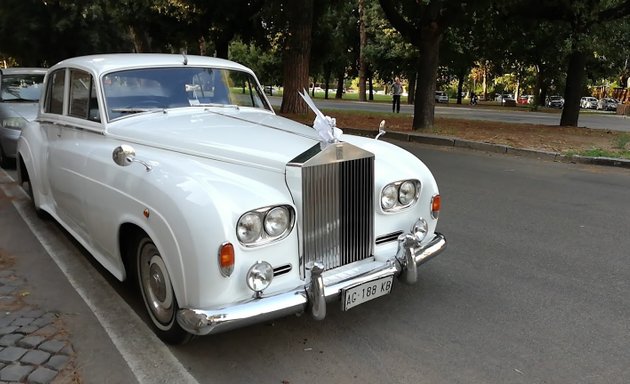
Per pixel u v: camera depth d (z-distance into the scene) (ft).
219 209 9.21
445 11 41.93
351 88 330.95
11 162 29.07
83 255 16.02
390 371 10.15
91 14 91.61
